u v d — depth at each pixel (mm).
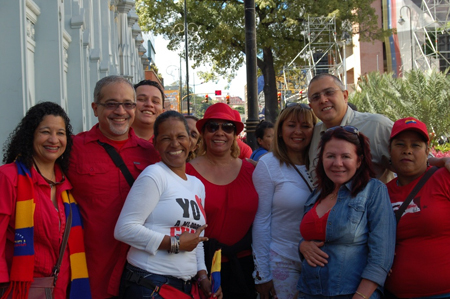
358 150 3240
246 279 4137
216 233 3988
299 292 3416
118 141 3686
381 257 3053
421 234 3174
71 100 12031
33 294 3043
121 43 23812
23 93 7426
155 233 3148
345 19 28609
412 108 19859
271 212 4059
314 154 4004
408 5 41656
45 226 3127
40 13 9328
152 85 4828
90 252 3461
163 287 3156
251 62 8164
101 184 3490
